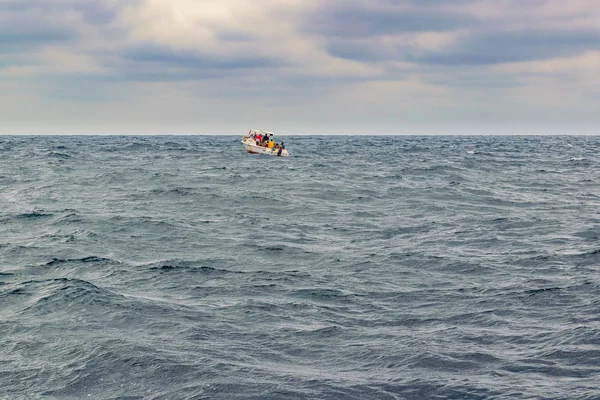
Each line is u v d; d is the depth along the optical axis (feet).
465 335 42.65
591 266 62.75
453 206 112.68
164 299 51.34
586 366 36.81
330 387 34.35
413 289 55.26
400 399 33.01
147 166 203.82
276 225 90.58
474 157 285.84
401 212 105.19
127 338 41.32
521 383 34.73
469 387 34.30
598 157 289.94
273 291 54.44
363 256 68.95
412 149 383.45
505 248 73.15
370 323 45.65
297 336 42.63
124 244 75.31
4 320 45.06
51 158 236.63
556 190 141.49
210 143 496.64
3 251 70.13
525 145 487.20
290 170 191.83
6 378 35.50
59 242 75.10
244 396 33.22
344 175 174.40
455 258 67.21
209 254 70.38
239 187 138.92
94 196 121.08
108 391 33.96
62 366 36.94
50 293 51.01
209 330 43.50
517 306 49.24
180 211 103.35
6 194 123.34
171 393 33.58
